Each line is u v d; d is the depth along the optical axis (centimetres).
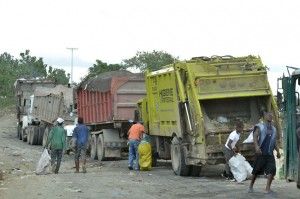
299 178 1101
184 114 1684
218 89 1628
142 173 1830
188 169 1694
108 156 2338
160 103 1894
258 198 1178
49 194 1302
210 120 1627
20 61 8300
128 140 2116
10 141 3728
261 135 1220
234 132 1530
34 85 3928
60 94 2861
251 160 1605
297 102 1127
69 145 2605
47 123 3114
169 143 1941
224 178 1620
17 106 4066
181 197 1230
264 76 1667
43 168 1836
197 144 1612
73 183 1503
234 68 1661
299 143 1085
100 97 2412
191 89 1630
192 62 1644
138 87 2308
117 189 1377
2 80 7525
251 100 1678
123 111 2281
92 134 2505
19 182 1573
